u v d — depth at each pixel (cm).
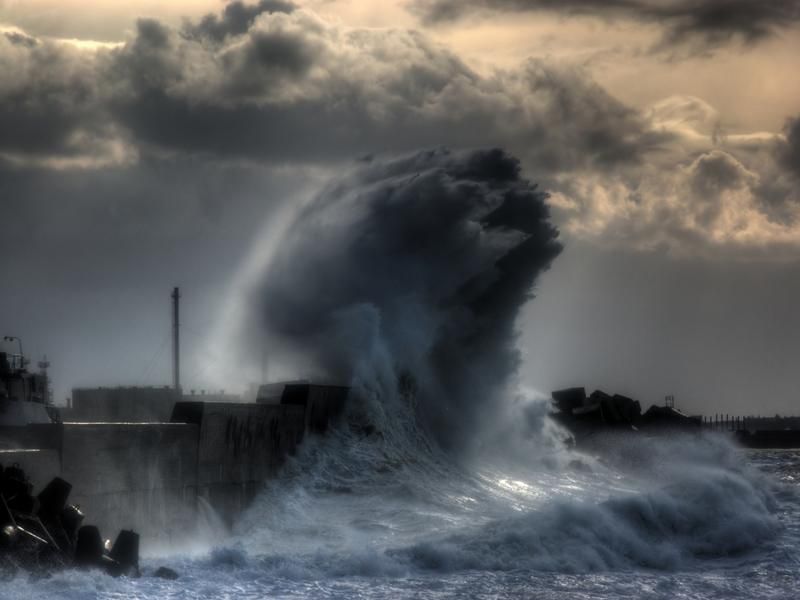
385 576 9338
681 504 11100
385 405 13988
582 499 11875
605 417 18262
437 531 10744
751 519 11050
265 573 9125
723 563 10288
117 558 8862
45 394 14162
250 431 11644
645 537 10625
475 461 14625
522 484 13788
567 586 9206
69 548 8688
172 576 8844
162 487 10556
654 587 9275
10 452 8900
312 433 12712
